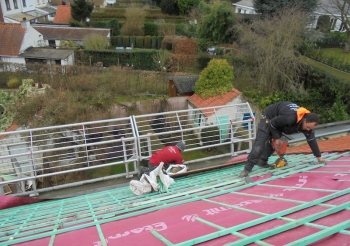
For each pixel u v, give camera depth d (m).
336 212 1.95
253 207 2.47
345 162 3.89
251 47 16.75
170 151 4.84
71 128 9.89
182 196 3.59
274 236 1.70
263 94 16.45
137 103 14.09
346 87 14.99
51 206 4.42
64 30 30.06
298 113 3.57
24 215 3.93
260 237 1.67
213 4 25.42
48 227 2.87
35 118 10.62
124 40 31.78
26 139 9.62
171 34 31.11
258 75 16.98
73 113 10.80
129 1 46.81
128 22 33.44
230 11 23.69
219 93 13.38
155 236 2.09
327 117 15.28
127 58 24.47
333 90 15.27
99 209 3.56
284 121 3.63
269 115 3.95
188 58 22.58
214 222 2.22
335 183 2.84
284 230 1.75
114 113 13.02
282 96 15.95
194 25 30.14
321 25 25.48
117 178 6.04
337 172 3.31
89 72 18.70
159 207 3.04
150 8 42.28
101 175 8.88
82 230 2.56
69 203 4.49
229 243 1.63
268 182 3.50
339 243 1.50
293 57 15.49
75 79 17.02
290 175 3.63
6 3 34.47
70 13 37.94
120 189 5.20
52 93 12.55
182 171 4.98
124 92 16.89
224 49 22.78
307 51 20.03
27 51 24.39
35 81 18.03
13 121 12.13
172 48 28.56
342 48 23.95
